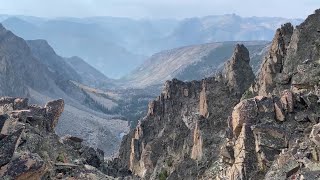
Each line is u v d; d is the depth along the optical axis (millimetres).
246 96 108188
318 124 49656
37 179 40125
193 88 172250
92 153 79812
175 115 164375
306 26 92188
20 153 42125
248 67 136375
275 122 56438
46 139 53938
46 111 63594
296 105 58344
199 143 108125
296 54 89312
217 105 123250
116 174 94312
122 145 187125
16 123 50781
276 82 89250
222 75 139000
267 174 49438
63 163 50156
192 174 100375
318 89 64562
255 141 54969
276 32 100625
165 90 175875
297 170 46562
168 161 135750
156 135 164000
